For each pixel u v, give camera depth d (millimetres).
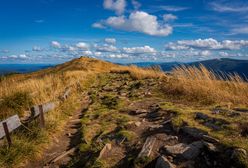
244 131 6035
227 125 6371
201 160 5316
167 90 13508
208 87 11320
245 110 7895
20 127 8508
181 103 10727
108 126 8656
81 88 19531
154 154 5828
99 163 6000
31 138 7809
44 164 6766
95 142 7332
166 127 7305
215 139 5707
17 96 12039
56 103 11188
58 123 9523
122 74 32531
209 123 6805
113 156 6344
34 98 12383
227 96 10188
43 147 7691
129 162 5840
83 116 10930
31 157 7027
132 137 7148
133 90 15547
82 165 6395
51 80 19938
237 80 11016
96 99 14531
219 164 5055
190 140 6211
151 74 21906
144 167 5539
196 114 7773
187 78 12828
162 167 5195
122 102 12258
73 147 7594
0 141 7105
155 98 12516
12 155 6652
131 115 9867
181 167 5203
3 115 10539
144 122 8422
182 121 7211
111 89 17859
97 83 24188
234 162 4871
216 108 8469
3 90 13359
